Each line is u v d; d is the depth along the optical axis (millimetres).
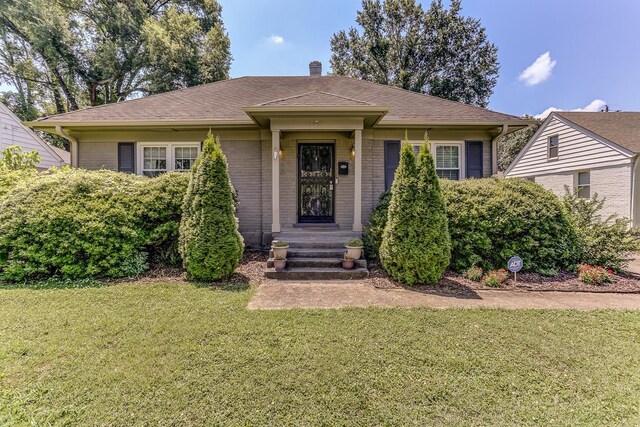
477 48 20906
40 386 2369
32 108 18281
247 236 7828
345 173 7906
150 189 6188
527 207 5840
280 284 5234
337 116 6867
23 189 5688
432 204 5207
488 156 7934
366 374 2566
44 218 5289
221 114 7730
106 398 2254
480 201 5969
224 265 5328
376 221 6230
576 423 2057
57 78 17984
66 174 6164
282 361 2746
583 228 6203
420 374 2572
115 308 3936
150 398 2260
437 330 3383
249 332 3299
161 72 18719
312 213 8195
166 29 19359
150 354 2832
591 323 3561
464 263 5809
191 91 9273
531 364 2727
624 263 5973
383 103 8562
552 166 12766
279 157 7262
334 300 4422
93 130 7754
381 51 21406
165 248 6094
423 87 21719
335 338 3186
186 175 6578
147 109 7988
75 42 16828
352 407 2197
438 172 7957
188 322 3529
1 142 10992
